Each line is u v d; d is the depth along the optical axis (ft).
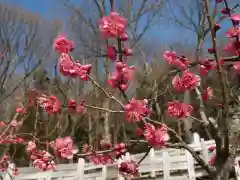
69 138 8.86
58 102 10.07
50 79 29.55
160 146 8.03
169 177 16.37
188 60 8.68
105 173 16.69
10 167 17.95
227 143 8.00
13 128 22.04
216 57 7.58
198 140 16.78
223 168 8.20
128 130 27.84
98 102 24.23
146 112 8.18
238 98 8.57
